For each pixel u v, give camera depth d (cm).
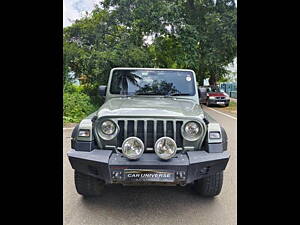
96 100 1270
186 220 307
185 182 294
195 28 1472
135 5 1405
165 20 1362
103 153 304
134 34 1348
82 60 1266
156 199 359
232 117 1232
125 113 316
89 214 317
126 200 355
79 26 1391
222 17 1614
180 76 455
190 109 349
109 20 1400
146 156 301
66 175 447
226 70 2180
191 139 314
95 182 341
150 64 1298
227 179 433
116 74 457
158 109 331
